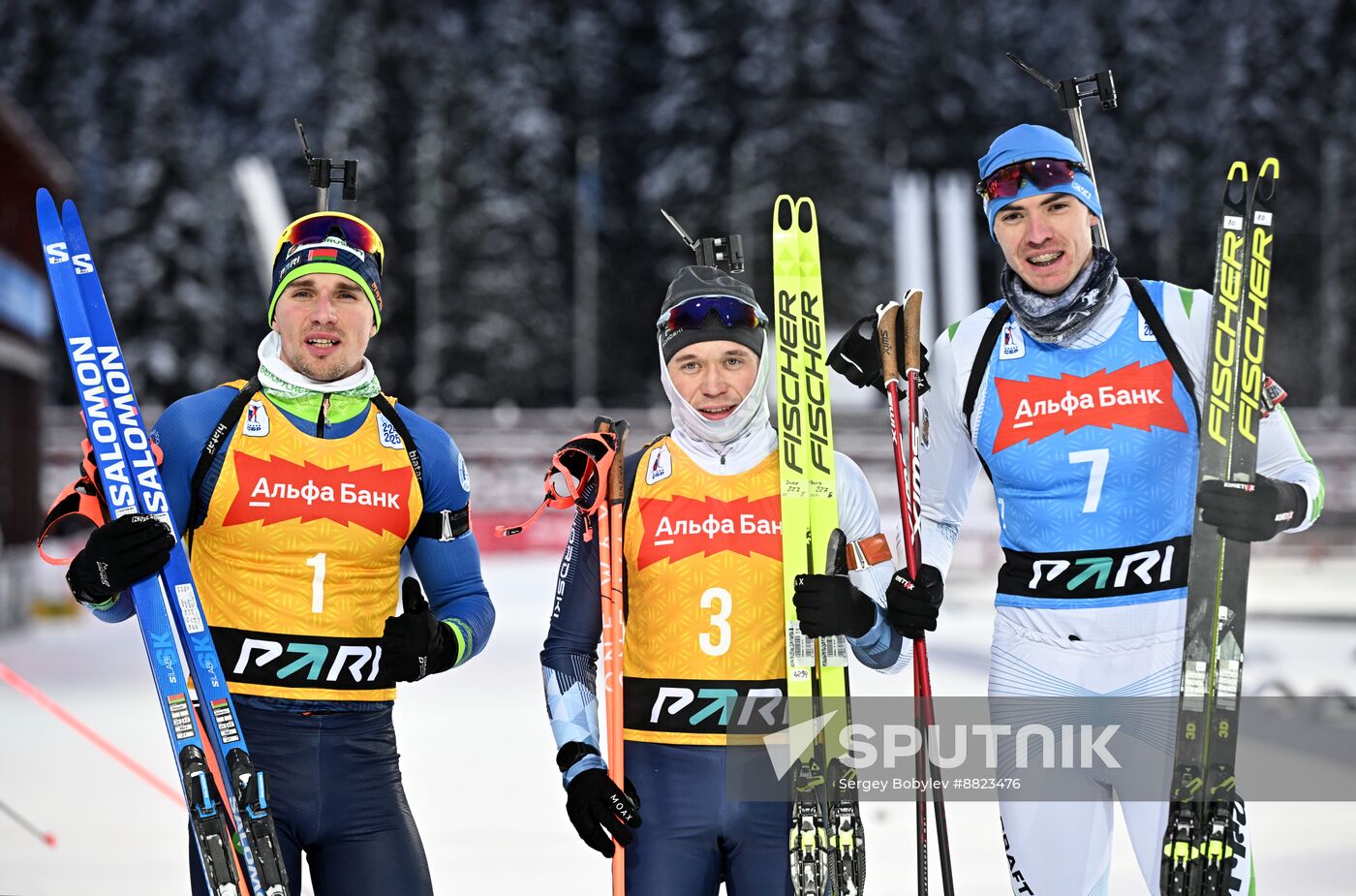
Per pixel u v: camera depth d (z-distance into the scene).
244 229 177.00
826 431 12.79
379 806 12.46
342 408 12.77
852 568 12.81
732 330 12.53
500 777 28.91
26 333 73.00
